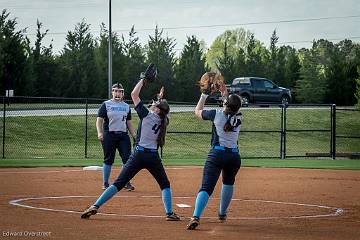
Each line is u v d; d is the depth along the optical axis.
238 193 31.42
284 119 61.84
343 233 20.05
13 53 102.31
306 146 76.06
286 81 127.56
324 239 18.92
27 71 103.81
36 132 71.69
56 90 108.25
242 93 95.44
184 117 80.12
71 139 71.12
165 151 68.31
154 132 22.11
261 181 37.53
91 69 111.12
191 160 57.25
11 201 26.84
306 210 25.66
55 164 49.22
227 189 22.08
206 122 79.12
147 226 20.78
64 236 18.56
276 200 28.83
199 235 19.25
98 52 114.19
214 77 21.62
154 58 117.31
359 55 128.25
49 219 21.89
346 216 24.06
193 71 117.44
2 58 100.06
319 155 62.19
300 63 133.00
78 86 109.88
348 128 84.94
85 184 34.38
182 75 116.94
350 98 119.62
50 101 107.88
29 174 40.19
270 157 61.31
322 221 22.67
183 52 119.94
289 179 38.91
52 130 72.81
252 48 133.12
